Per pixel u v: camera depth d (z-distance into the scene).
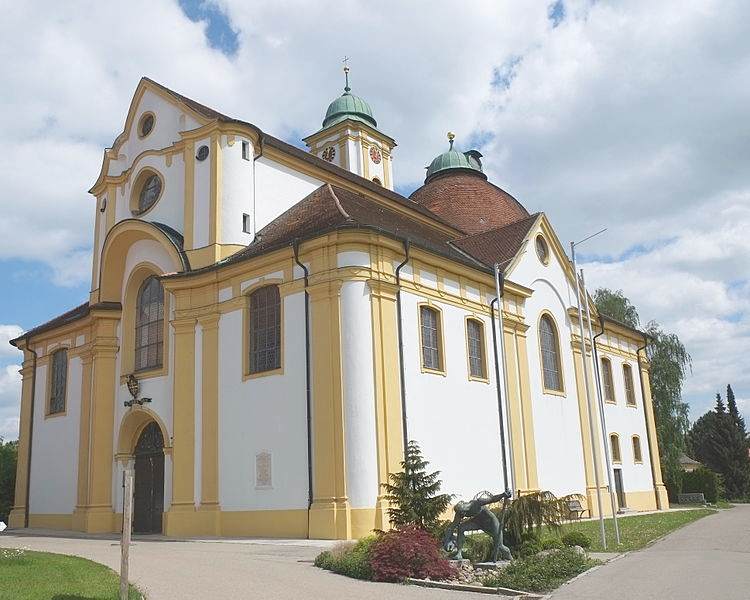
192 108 30.59
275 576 14.69
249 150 29.56
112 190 33.66
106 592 11.96
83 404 32.75
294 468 23.64
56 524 33.03
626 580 13.63
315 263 24.45
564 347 35.88
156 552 19.36
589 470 35.09
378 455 23.02
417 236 30.33
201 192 28.88
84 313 33.06
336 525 22.08
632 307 54.00
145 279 31.05
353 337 23.55
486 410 28.61
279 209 30.62
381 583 14.07
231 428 25.58
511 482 28.95
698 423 87.25
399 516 18.06
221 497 25.33
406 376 24.86
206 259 27.86
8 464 41.91
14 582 12.71
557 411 33.66
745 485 74.19
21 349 37.56
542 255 35.69
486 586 13.52
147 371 29.25
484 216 44.53
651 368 53.09
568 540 19.11
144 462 29.55
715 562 15.92
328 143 49.44
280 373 24.64
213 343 26.72
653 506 41.88
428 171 50.62
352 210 28.03
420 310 26.39
